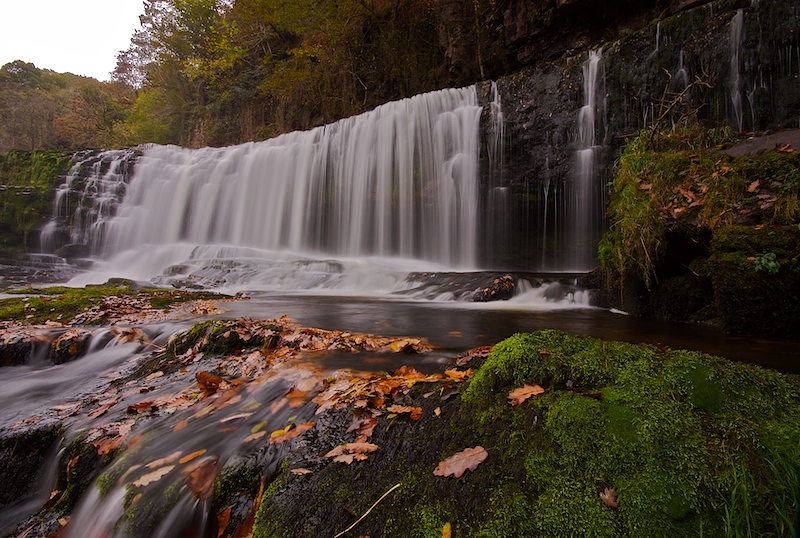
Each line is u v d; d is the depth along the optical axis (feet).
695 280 16.63
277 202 55.98
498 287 25.81
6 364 14.74
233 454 7.18
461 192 41.88
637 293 18.86
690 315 16.71
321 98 69.87
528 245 39.91
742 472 4.24
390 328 16.42
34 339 15.26
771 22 25.82
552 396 5.72
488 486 4.87
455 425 6.16
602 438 4.92
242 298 27.96
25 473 9.58
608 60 32.99
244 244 58.39
